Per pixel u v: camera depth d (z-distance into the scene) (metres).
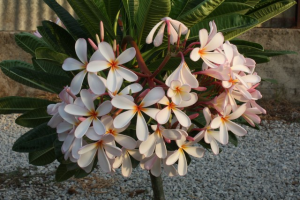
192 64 0.86
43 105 1.09
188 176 2.57
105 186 2.39
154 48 0.98
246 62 0.89
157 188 1.38
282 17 4.53
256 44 1.05
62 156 0.92
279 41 3.89
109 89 0.76
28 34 1.17
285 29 3.88
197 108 0.88
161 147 0.79
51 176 2.51
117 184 2.41
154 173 0.84
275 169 2.70
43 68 1.08
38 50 0.92
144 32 0.93
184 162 0.83
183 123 0.77
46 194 2.31
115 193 2.31
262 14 1.10
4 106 1.08
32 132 1.00
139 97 0.77
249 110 0.85
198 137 0.83
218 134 0.84
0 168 2.62
